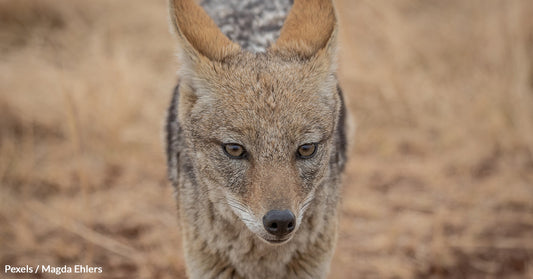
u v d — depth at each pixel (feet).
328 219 30.81
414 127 56.34
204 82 27.68
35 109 55.93
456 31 68.28
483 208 45.96
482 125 54.13
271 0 41.11
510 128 53.42
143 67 64.23
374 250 42.47
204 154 28.02
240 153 26.78
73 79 58.65
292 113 26.37
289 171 26.23
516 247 41.98
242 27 35.78
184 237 31.76
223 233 29.63
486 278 39.55
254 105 26.43
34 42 68.33
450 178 49.62
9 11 72.28
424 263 41.09
